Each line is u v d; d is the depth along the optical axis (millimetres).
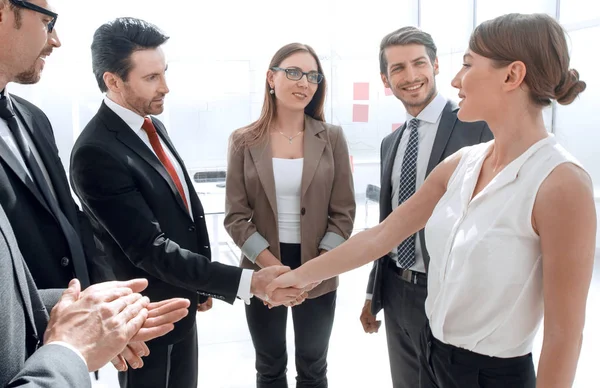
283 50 2074
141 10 4660
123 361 1271
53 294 1190
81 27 4578
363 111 5359
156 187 1700
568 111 4992
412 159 1882
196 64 4844
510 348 1083
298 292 1744
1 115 1359
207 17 4781
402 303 1907
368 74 5297
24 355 861
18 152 1364
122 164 1622
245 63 4934
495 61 1045
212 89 4918
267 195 2039
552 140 1022
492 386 1114
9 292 814
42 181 1386
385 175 2004
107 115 1690
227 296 1754
